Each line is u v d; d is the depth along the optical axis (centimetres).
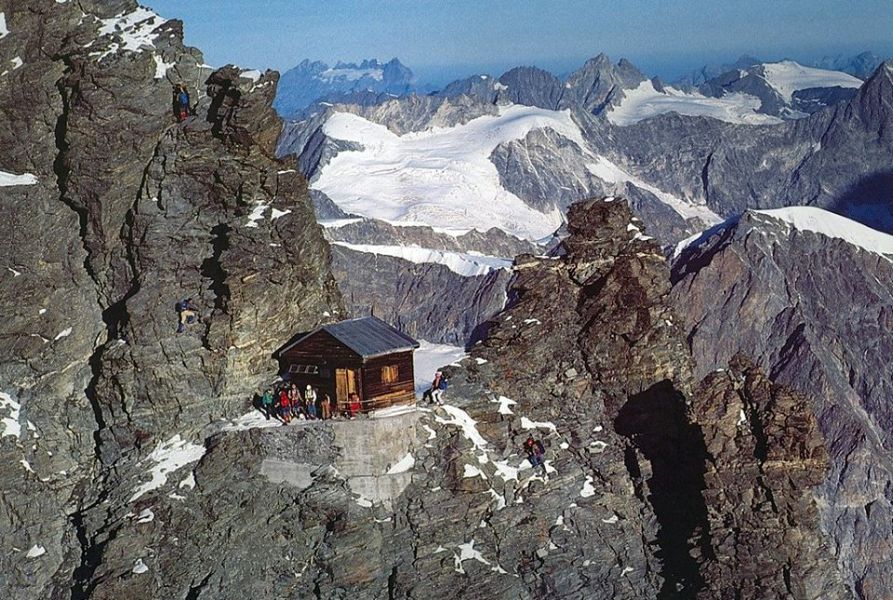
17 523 7794
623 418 8256
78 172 8206
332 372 7594
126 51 8331
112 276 8212
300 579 7269
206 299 7875
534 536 7662
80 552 7719
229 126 7988
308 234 8100
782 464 7512
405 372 7731
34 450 7938
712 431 7694
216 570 7219
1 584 7688
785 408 7600
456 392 7900
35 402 8056
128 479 7619
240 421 7694
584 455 8088
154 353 7775
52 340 8131
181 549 7275
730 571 7494
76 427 8038
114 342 7962
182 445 7706
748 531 7512
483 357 8181
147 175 8144
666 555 7819
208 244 8038
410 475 7494
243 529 7338
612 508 7962
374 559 7300
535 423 8106
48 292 8200
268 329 7831
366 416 7525
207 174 8062
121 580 7156
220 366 7762
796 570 7400
